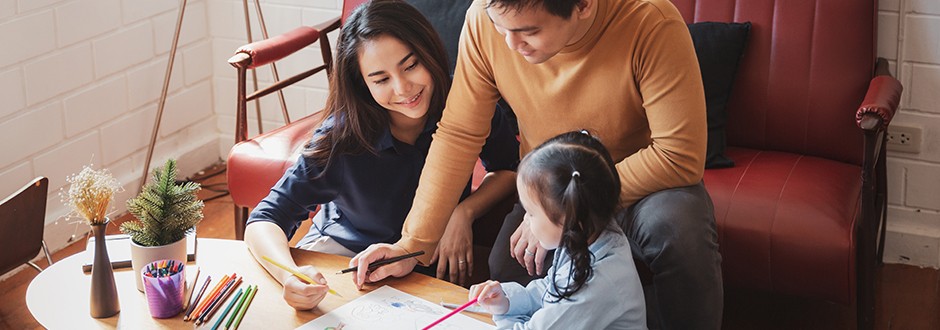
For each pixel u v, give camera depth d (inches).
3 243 82.8
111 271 64.2
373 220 80.0
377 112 75.3
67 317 64.4
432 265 79.7
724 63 101.4
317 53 133.7
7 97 108.8
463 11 108.8
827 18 100.5
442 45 74.5
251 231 72.5
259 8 127.0
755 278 93.1
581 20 68.7
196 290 67.5
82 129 119.6
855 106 100.7
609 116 73.8
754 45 103.4
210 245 73.7
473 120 75.2
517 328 60.6
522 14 63.5
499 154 84.0
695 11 105.5
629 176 74.1
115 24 121.8
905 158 111.0
